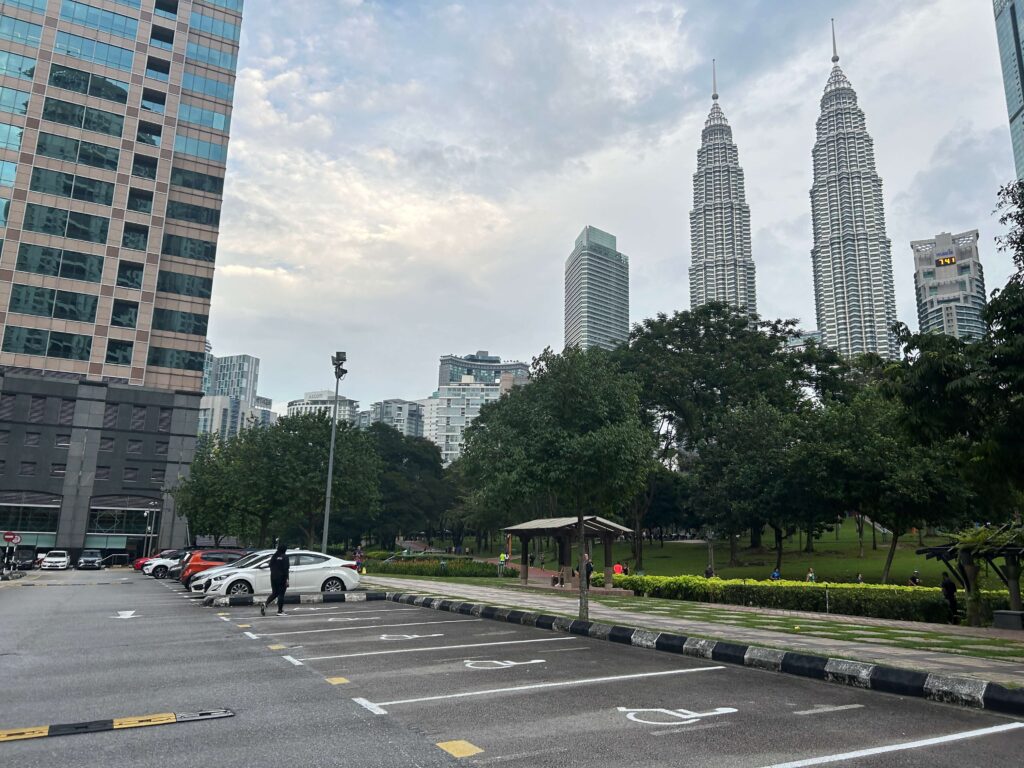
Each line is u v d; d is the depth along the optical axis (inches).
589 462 574.2
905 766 197.0
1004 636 556.4
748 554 2171.5
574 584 1187.9
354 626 539.2
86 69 2524.6
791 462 1469.0
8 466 2278.5
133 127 2591.0
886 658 362.0
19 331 2326.5
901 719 255.8
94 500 2391.7
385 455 3619.6
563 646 437.7
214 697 280.5
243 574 788.6
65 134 2455.7
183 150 2763.3
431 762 195.8
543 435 588.4
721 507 1704.0
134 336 2516.0
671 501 2642.7
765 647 386.0
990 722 252.5
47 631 501.7
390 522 3203.7
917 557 1807.3
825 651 379.9
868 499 1385.3
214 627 529.7
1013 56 6235.2
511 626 555.8
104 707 262.8
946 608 768.3
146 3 2687.0
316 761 196.2
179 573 1355.8
